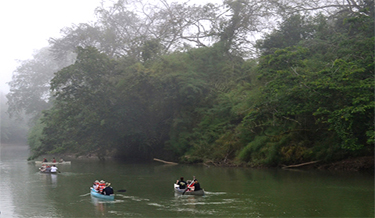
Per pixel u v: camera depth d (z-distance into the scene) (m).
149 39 50.56
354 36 31.53
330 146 29.84
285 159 32.09
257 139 34.19
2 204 18.20
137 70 40.16
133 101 40.25
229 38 47.81
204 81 42.19
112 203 18.23
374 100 22.78
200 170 32.69
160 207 17.17
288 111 27.56
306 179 25.44
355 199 18.34
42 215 15.87
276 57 28.19
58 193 21.28
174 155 41.94
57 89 39.12
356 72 24.09
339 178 25.56
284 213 15.63
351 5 38.62
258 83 36.88
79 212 16.33
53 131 40.81
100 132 39.97
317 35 36.69
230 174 29.17
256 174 28.86
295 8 44.59
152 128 42.75
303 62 27.94
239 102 38.47
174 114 42.72
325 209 16.23
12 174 30.97
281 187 22.28
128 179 27.08
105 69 39.31
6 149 83.31
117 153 49.31
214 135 38.22
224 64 44.38
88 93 38.38
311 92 25.25
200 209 16.64
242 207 16.89
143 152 45.84
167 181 25.92
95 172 31.98
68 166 37.91
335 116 23.47
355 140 23.11
